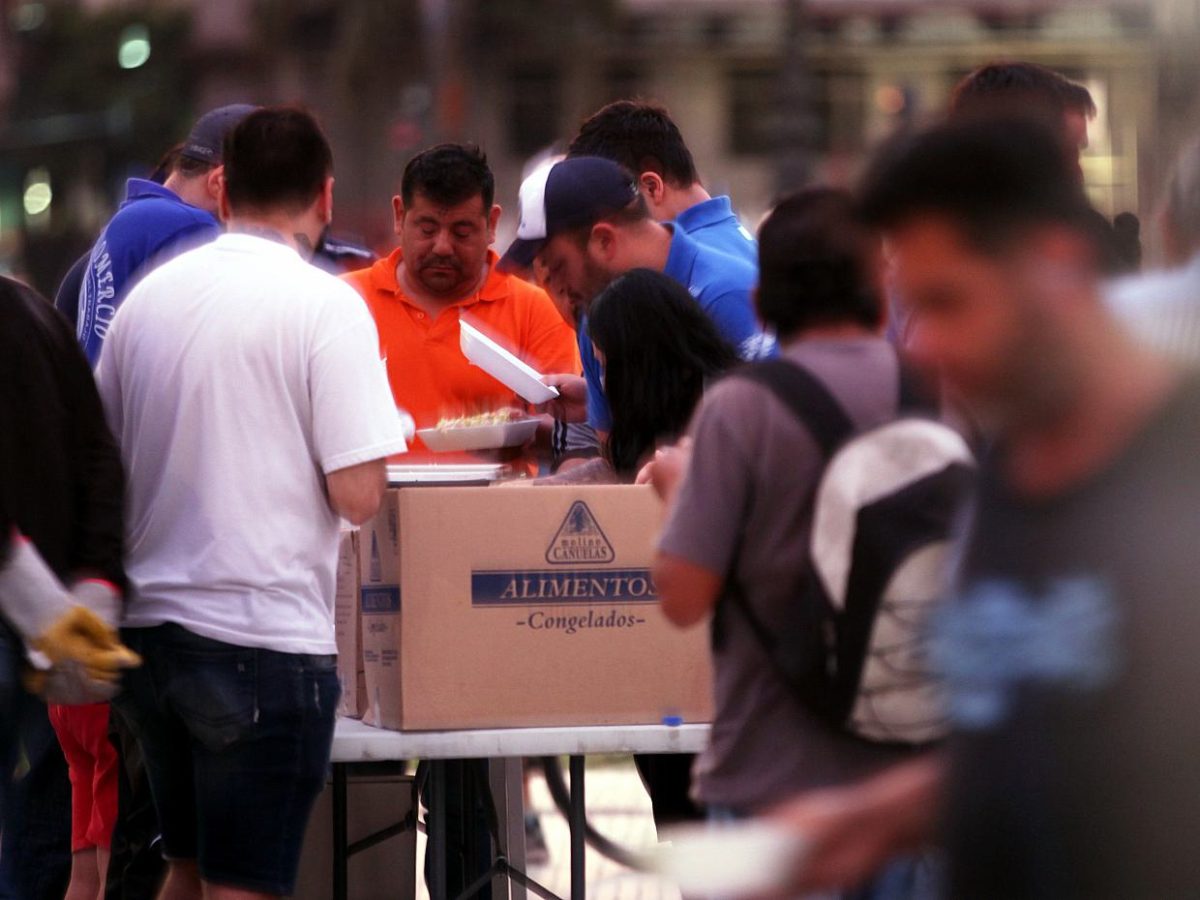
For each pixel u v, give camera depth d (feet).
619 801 90.68
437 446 54.13
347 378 43.62
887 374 34.35
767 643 34.14
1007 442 23.44
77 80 649.61
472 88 579.89
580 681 44.32
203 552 43.39
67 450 43.16
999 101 47.60
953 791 23.56
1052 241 23.27
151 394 44.34
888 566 32.99
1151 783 21.77
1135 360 22.57
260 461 43.52
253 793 43.27
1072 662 22.22
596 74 597.52
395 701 44.65
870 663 33.09
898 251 23.81
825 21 581.12
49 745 56.54
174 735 45.14
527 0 576.61
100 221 274.16
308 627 43.80
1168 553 21.81
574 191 52.85
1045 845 22.40
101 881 55.52
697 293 53.06
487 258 63.46
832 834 24.94
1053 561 22.59
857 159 28.30
